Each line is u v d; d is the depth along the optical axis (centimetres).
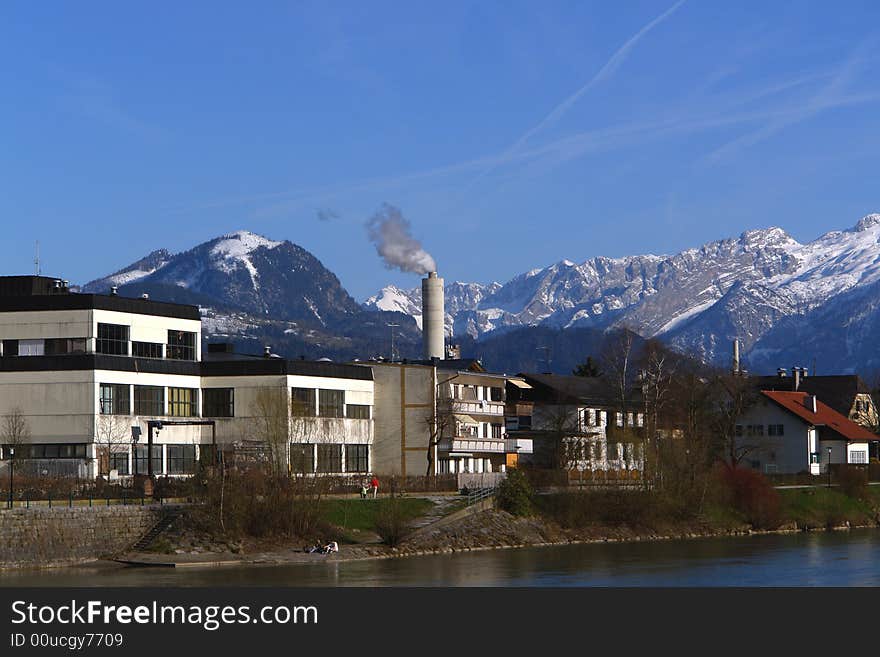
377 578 11538
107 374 15350
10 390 15400
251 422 16288
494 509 15212
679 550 14475
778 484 19900
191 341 16762
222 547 12638
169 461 15950
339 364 17100
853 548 14862
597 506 15925
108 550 12300
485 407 18925
